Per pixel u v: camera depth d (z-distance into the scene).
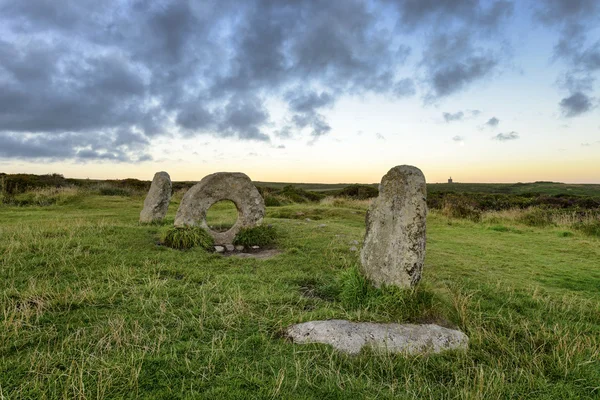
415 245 5.12
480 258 9.19
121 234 8.94
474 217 17.61
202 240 8.84
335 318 4.56
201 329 4.14
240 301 4.89
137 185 28.30
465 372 3.56
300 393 3.11
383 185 5.70
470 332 4.45
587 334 4.64
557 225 15.84
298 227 12.05
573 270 8.14
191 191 9.96
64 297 4.79
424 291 5.07
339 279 5.92
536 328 4.71
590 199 23.53
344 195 28.89
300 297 5.41
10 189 20.58
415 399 3.12
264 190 28.61
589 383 3.47
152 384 3.12
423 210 5.22
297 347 3.88
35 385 2.96
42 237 7.98
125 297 5.10
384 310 4.82
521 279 7.31
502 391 3.26
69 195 19.52
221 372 3.34
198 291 5.44
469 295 5.61
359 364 3.64
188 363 3.40
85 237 8.30
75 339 3.76
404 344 4.00
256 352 3.75
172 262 7.11
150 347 3.70
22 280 5.55
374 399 3.08
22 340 3.74
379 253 5.40
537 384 3.42
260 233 9.98
